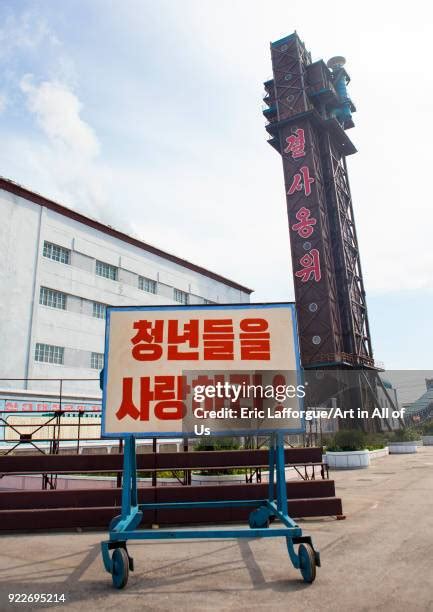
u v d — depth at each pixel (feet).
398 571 14.67
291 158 144.66
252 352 19.11
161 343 19.21
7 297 73.05
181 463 26.00
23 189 78.59
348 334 132.98
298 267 135.64
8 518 22.53
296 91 149.28
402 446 89.97
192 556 17.53
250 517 21.13
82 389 83.56
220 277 133.69
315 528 21.85
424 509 26.43
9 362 71.31
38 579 14.76
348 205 158.92
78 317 86.38
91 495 23.89
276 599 12.51
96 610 12.01
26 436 27.48
